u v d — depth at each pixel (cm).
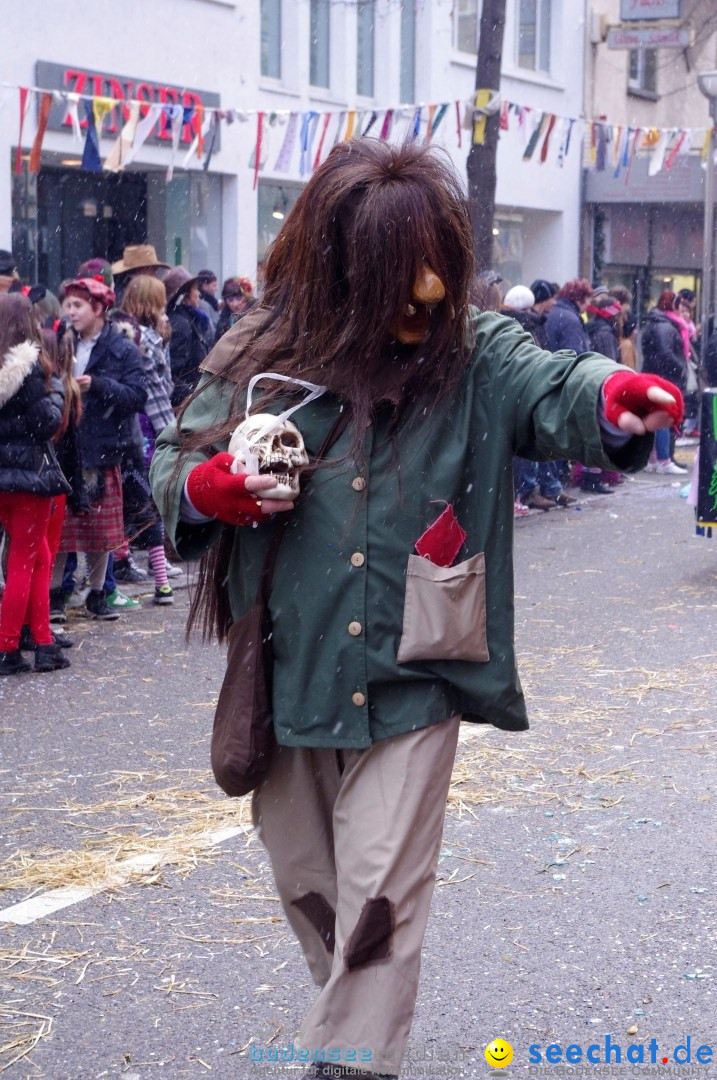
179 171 1557
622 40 1891
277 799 284
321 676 265
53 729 599
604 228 2309
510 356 264
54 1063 319
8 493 663
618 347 1412
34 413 649
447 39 1927
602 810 489
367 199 251
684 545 1099
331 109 1758
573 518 1259
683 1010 343
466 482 266
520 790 511
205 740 584
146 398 773
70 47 1350
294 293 265
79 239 1505
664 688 663
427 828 264
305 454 260
